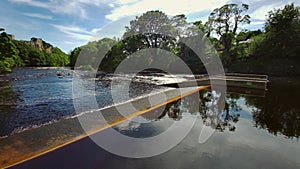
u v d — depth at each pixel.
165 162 3.83
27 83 20.27
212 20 40.53
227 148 4.51
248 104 9.41
